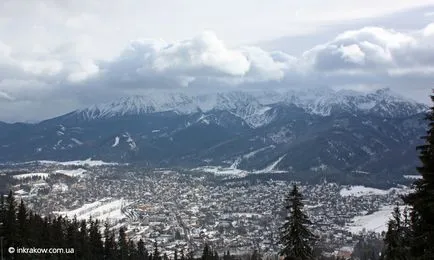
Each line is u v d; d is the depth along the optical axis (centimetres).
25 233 10538
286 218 4966
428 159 3462
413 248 3716
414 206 3534
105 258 13400
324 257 16600
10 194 11194
